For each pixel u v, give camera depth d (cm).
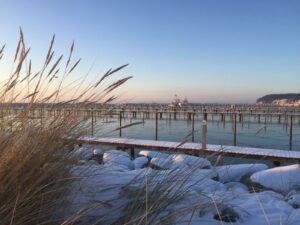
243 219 270
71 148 251
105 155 323
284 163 884
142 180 259
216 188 349
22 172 185
